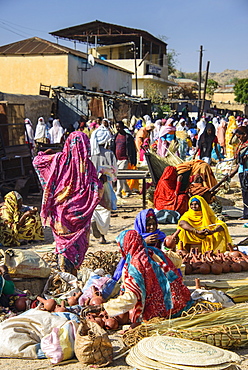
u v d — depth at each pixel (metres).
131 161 13.57
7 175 12.50
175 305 4.84
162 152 16.78
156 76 47.78
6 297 5.61
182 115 38.47
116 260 7.06
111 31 43.81
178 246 7.90
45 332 4.73
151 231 5.45
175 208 10.45
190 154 21.77
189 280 6.78
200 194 10.28
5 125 13.17
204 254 7.52
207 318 4.66
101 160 9.86
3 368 4.27
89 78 32.62
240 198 13.55
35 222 8.98
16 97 23.86
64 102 27.94
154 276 4.75
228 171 15.68
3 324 4.72
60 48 29.80
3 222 8.72
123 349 4.49
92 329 4.41
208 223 7.79
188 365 3.80
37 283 6.07
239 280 6.49
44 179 6.79
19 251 6.21
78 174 6.68
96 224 8.58
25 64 30.08
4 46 31.11
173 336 4.41
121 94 34.59
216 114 51.31
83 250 6.80
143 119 28.22
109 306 4.62
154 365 3.89
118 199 13.20
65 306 5.54
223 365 3.80
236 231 9.88
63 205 6.67
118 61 45.78
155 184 11.88
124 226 10.27
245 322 4.66
